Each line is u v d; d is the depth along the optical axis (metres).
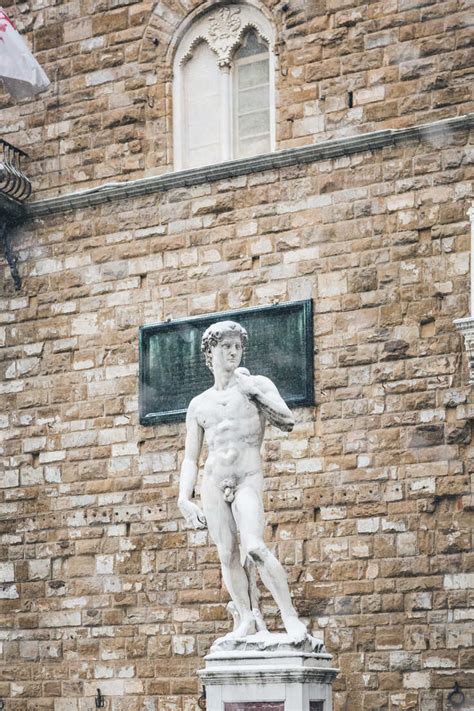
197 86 34.38
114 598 32.97
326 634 30.45
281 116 32.91
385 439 30.56
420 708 29.34
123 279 34.19
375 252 31.34
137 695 32.34
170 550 32.53
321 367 31.48
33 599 33.88
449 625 29.38
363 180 31.72
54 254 35.09
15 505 34.50
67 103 35.50
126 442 33.50
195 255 33.41
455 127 30.88
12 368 35.12
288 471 31.42
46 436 34.47
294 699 23.06
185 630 32.06
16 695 33.66
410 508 30.09
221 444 24.80
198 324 33.00
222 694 23.61
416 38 31.69
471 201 30.58
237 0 34.00
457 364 30.14
